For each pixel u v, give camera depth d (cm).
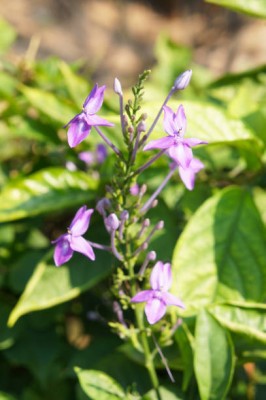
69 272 54
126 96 67
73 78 64
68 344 63
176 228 56
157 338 51
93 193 56
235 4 56
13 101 64
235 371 57
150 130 46
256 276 52
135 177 46
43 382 61
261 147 54
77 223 45
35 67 69
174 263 51
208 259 52
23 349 62
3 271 64
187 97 70
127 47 221
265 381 59
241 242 52
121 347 53
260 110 58
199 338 48
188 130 53
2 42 71
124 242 47
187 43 213
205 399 48
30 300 53
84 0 233
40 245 66
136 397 50
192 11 222
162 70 74
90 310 64
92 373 49
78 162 63
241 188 54
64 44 213
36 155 69
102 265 54
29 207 55
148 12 234
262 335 48
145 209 48
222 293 51
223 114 54
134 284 48
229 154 61
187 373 50
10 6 221
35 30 213
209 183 58
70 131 44
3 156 70
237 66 188
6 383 65
